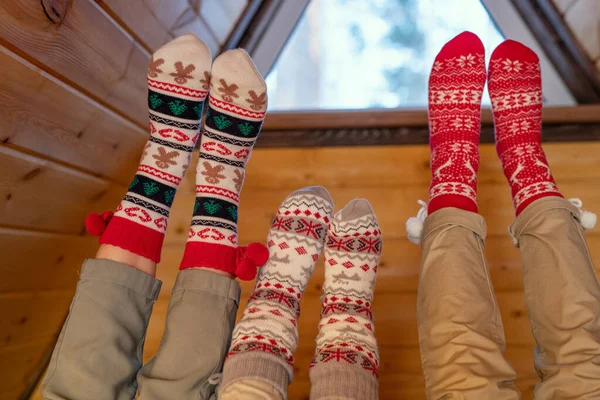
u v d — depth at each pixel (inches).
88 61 35.6
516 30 56.4
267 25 58.8
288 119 53.7
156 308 51.8
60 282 45.7
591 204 51.8
